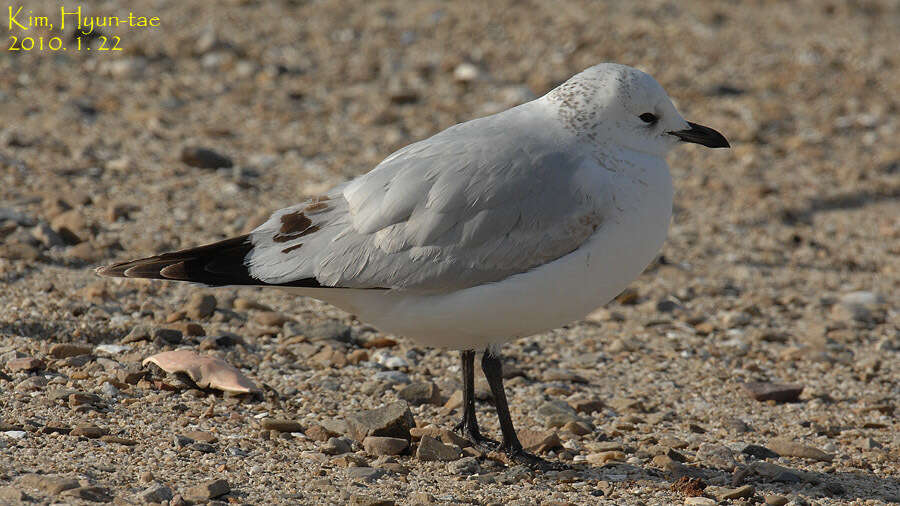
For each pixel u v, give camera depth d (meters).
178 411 9.30
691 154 19.22
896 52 24.31
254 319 11.70
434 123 19.31
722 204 17.19
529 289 8.39
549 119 8.92
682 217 16.66
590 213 8.46
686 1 27.03
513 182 8.45
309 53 22.27
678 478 8.84
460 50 22.91
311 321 11.91
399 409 9.39
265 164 16.92
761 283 14.48
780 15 26.44
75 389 9.41
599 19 25.23
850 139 20.03
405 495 8.01
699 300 13.76
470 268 8.37
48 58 20.27
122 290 12.00
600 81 8.80
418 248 8.38
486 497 8.16
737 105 21.05
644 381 11.23
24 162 15.56
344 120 19.28
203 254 8.69
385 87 20.94
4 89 18.61
